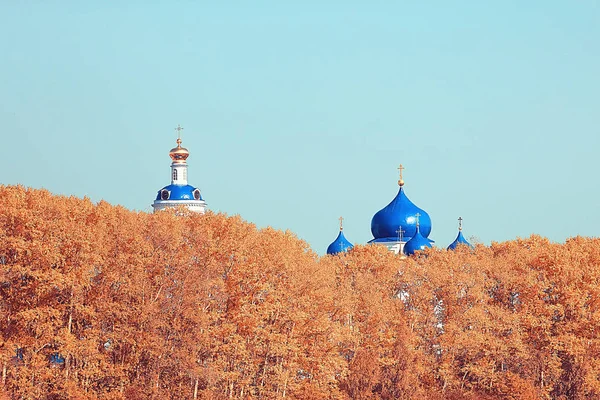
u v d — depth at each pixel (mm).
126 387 194500
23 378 184875
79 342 190000
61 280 187875
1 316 188250
